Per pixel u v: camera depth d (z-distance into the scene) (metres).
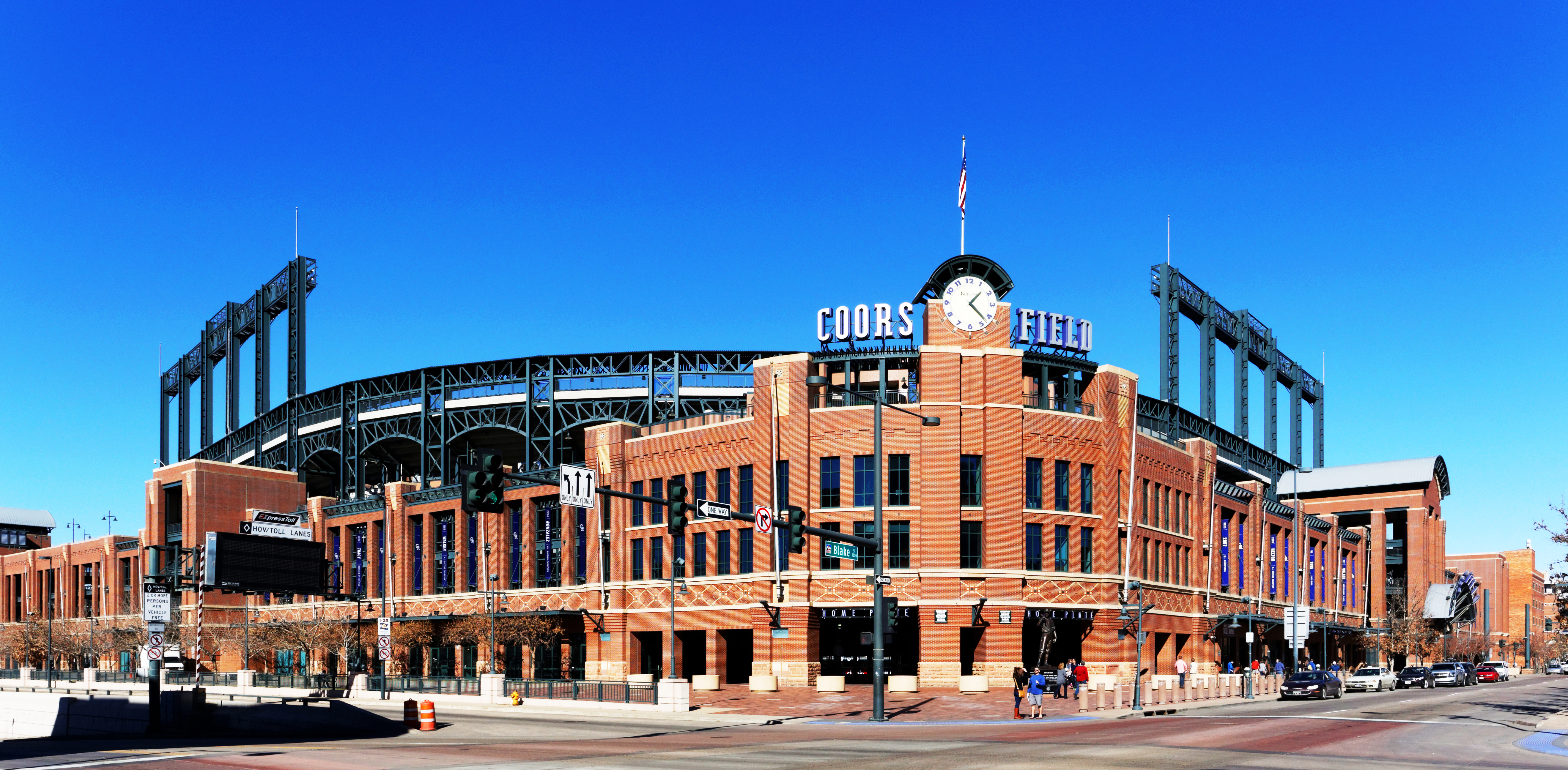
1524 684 100.06
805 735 40.78
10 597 139.12
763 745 35.91
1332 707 57.28
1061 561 72.12
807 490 71.06
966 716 50.59
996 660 68.56
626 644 79.38
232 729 52.81
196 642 101.75
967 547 70.00
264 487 114.94
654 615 78.19
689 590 76.06
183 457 150.00
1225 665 88.81
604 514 82.19
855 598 69.56
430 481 107.25
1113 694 55.09
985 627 68.88
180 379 152.62
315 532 103.31
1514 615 197.75
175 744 41.16
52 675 102.88
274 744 40.19
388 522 96.25
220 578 60.09
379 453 116.19
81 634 112.25
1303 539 106.31
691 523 77.12
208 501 110.88
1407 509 126.94
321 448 115.75
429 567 94.12
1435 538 130.75
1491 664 107.25
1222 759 29.66
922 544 68.88
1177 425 111.06
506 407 104.50
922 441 69.81
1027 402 79.56
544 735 42.88
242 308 137.12
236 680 83.19
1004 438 70.75
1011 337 74.88
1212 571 85.25
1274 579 99.12
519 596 87.06
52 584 132.00
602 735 42.62
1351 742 35.25
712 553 75.69
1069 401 77.38
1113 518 73.88
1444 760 30.38
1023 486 70.75
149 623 51.25
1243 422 129.00
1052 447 72.31
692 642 79.50
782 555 71.56
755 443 73.06
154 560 51.91
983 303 72.00
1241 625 89.19
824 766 28.97
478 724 49.75
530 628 82.81
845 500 70.38
